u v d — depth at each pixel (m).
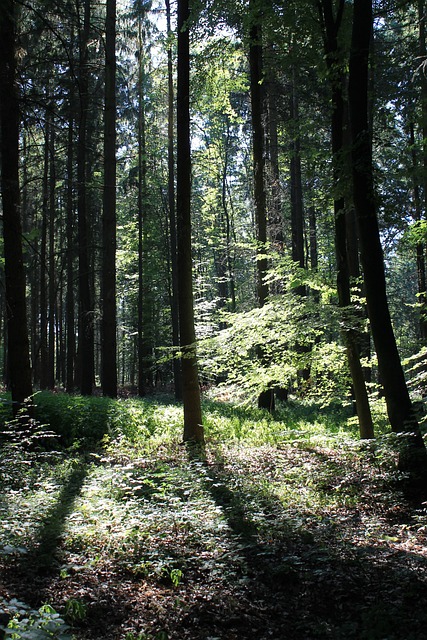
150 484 8.07
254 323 11.71
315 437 12.05
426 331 21.98
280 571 5.43
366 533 6.66
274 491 8.63
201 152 34.50
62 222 32.22
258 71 16.69
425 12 15.59
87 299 22.58
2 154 11.96
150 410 16.59
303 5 11.07
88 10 20.36
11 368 12.34
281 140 22.11
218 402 21.30
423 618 4.48
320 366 12.21
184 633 4.43
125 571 5.50
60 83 19.83
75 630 4.29
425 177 12.11
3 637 3.50
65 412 13.65
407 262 39.34
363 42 8.80
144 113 31.20
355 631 4.43
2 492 7.58
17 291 12.24
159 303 35.28
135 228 33.94
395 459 9.28
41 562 5.40
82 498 7.55
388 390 8.95
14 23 11.79
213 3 12.00
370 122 14.53
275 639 4.39
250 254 18.17
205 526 6.62
